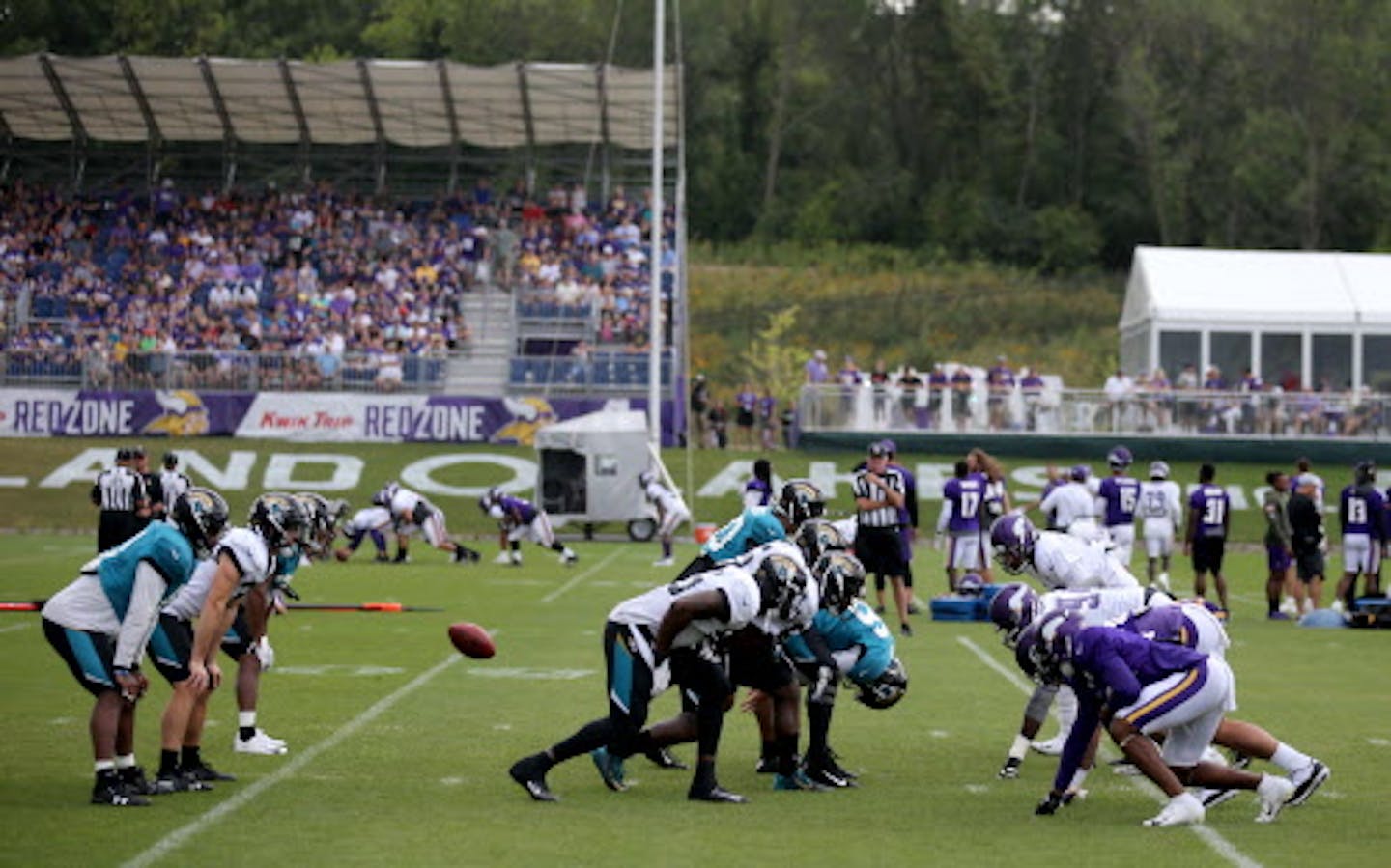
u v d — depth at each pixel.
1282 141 109.06
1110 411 56.53
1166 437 56.34
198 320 60.44
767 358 86.88
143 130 68.06
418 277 63.00
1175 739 12.93
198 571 13.75
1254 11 113.88
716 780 13.66
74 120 66.44
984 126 117.19
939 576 39.66
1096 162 116.00
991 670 21.91
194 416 56.47
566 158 71.69
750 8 118.56
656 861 11.09
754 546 14.13
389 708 17.81
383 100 65.56
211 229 65.19
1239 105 113.19
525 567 39.34
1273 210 110.06
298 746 15.44
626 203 67.62
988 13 119.88
